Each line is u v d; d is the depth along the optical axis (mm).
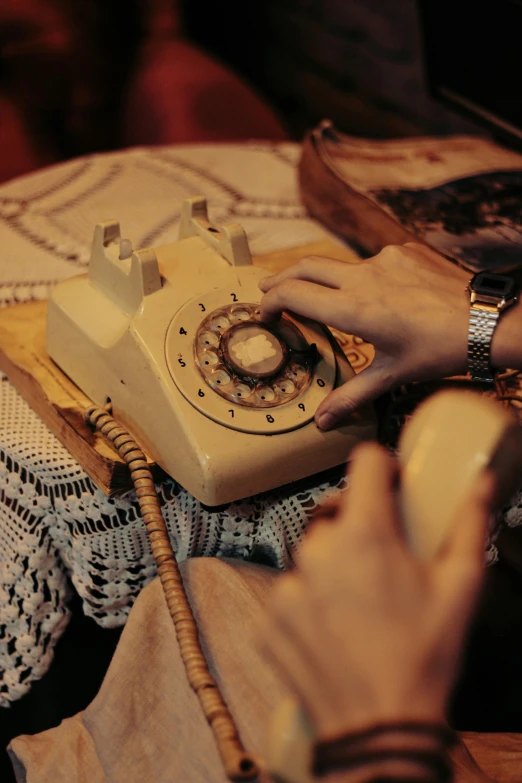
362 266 710
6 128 1905
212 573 655
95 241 758
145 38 2090
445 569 341
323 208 1096
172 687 599
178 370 671
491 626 870
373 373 685
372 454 381
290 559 768
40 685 966
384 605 328
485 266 877
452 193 1044
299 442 675
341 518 357
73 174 1262
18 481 759
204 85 1705
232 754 448
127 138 1821
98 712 617
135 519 735
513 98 1067
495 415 427
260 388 689
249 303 743
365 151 1146
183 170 1278
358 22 2004
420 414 446
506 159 1165
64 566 822
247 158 1326
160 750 582
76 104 2098
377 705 316
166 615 636
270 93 2496
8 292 988
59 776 602
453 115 1793
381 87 2010
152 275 713
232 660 585
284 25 2318
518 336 653
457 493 401
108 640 957
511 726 836
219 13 2588
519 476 430
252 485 660
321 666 328
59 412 728
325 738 319
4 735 976
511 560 894
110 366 711
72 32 2004
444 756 324
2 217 1150
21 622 794
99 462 681
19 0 1920
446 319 665
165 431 665
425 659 322
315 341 739
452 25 1115
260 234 1107
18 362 794
